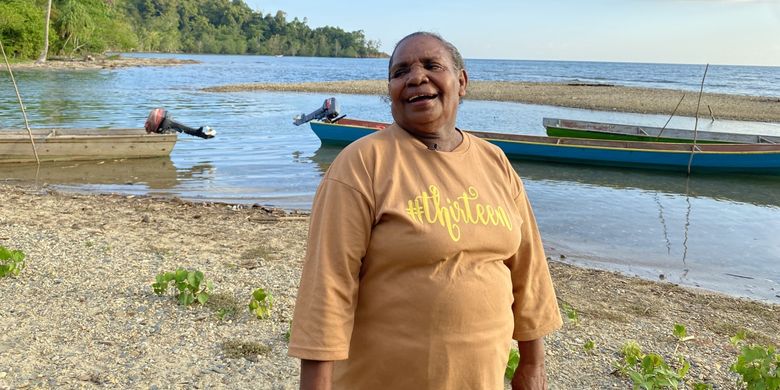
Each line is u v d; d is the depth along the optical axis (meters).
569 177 14.81
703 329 5.83
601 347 5.09
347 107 30.61
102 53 76.31
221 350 4.54
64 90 34.78
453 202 1.93
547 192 12.99
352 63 132.50
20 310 5.04
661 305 6.55
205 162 15.00
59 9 65.81
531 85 51.09
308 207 10.78
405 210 1.86
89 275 6.01
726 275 8.00
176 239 7.91
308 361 1.86
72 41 66.88
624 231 10.02
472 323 1.91
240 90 39.56
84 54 69.62
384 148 1.95
